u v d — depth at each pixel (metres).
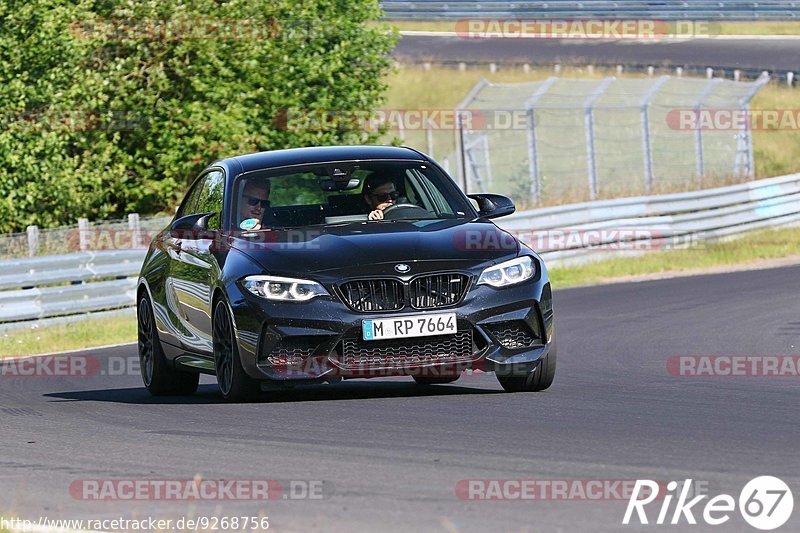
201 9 82.44
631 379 33.25
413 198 30.86
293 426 24.80
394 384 33.62
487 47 180.75
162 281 33.62
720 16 185.38
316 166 31.58
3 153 76.06
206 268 29.95
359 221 30.08
